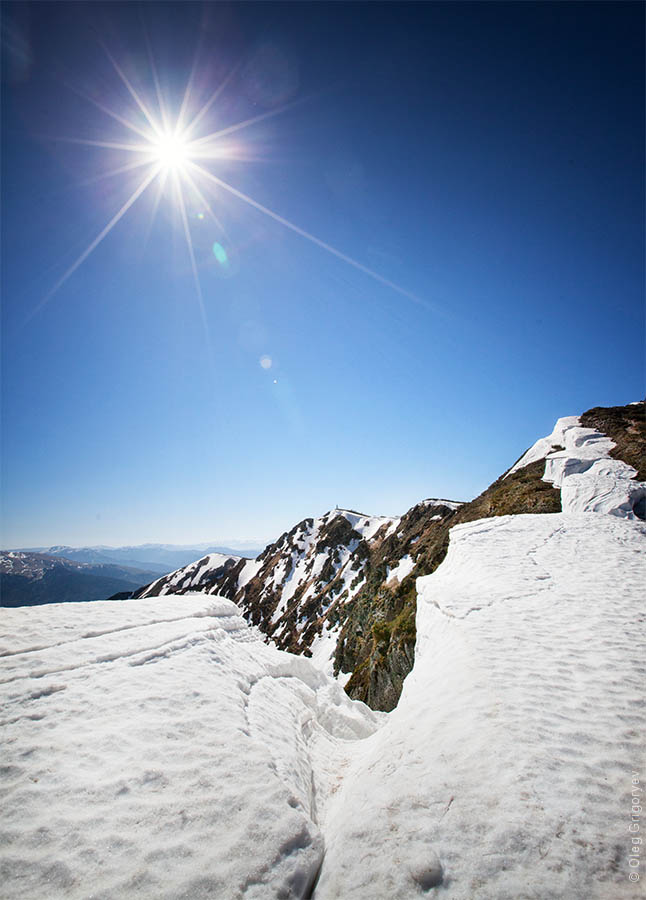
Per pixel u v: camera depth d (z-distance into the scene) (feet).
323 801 29.17
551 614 42.42
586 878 15.79
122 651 38.06
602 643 34.76
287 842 19.80
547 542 70.33
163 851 18.72
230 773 24.35
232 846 19.27
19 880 16.93
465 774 22.24
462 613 45.85
